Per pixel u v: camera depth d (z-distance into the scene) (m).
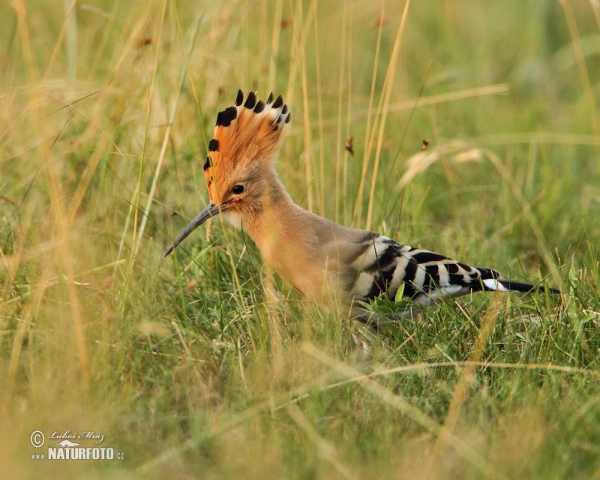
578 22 20.91
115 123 12.10
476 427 8.13
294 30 12.80
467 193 15.04
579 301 10.41
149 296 10.19
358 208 12.30
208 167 10.90
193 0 15.63
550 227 13.79
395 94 17.56
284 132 10.95
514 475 7.39
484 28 20.94
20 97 13.79
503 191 14.59
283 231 10.69
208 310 10.48
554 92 19.61
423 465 7.57
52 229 10.85
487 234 13.95
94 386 8.59
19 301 9.87
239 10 14.63
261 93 13.87
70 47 14.20
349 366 9.23
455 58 19.64
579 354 9.59
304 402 8.52
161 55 13.58
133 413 8.39
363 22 20.06
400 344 9.88
